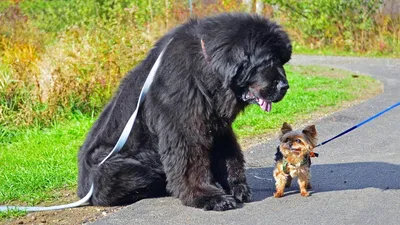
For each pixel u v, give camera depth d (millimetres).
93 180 6699
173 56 6297
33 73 11836
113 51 12250
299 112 11867
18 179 7855
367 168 7852
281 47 6055
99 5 17703
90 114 11695
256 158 8641
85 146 6973
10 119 11086
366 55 22062
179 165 6367
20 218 6504
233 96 6176
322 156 8602
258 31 5984
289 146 6449
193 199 6457
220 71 5949
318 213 6215
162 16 18500
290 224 5949
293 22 23641
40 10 20406
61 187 7637
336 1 22797
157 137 6570
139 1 17406
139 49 12484
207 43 6066
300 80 15891
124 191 6648
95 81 11867
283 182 6711
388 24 22516
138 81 6719
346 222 5941
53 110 11398
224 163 6719
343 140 9516
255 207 6465
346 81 15883
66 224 6277
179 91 6207
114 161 6566
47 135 10500
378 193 6801
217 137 6562
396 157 8352
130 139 6633
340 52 22703
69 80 11680
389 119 10961
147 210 6500
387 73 17375
